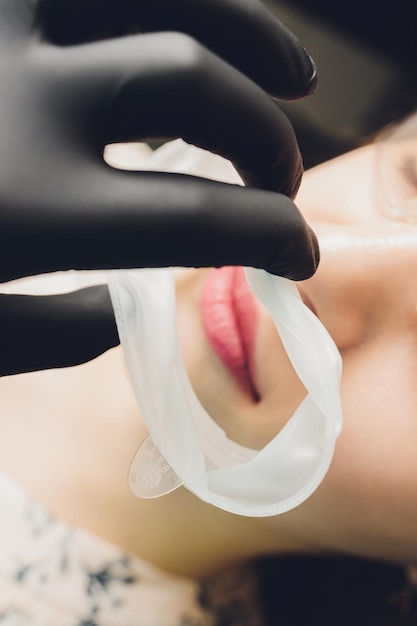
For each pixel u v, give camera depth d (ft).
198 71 0.94
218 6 0.98
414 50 3.59
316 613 2.86
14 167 0.94
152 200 0.97
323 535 2.10
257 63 1.04
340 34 3.68
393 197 1.91
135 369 1.27
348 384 1.79
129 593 2.17
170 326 1.34
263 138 1.03
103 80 0.95
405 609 2.85
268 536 2.26
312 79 1.11
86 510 2.18
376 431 1.77
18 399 2.31
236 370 1.86
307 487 1.31
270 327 1.82
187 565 2.32
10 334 1.31
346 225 1.87
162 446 1.26
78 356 1.40
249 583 2.60
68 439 2.21
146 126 0.99
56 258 0.98
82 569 2.12
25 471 2.20
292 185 1.15
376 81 3.68
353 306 1.72
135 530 2.19
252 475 1.41
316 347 1.26
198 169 2.45
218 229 1.01
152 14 0.97
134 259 1.00
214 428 1.57
